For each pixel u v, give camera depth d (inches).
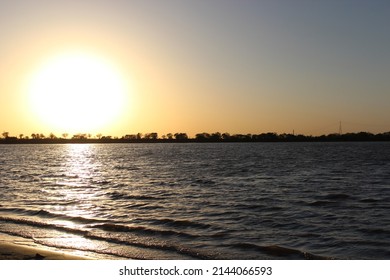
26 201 1278.3
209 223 891.4
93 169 2945.4
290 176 2076.8
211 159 4077.3
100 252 661.9
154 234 778.8
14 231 818.8
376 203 1189.7
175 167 2957.7
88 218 940.0
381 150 6510.8
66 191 1558.8
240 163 3275.1
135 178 2118.6
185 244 707.4
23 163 3882.9
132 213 1027.9
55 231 814.5
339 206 1135.0
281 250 669.9
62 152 7647.6
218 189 1550.2
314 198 1284.4
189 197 1327.5
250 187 1604.3
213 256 638.5
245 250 676.1
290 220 932.6
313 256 640.4
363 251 679.7
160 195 1384.1
